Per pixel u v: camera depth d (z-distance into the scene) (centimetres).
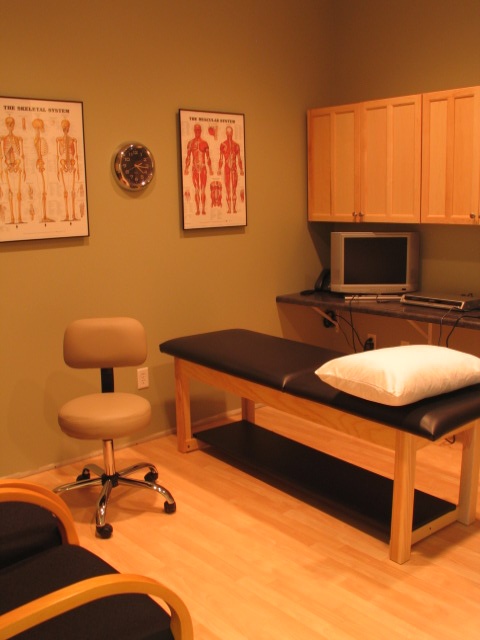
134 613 148
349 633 204
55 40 313
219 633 205
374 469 326
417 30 384
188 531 269
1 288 311
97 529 265
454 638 202
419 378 232
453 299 352
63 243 329
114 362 304
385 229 427
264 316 424
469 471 264
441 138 350
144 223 357
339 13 427
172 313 377
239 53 385
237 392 310
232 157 389
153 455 351
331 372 252
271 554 251
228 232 396
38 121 311
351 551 252
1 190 305
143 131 350
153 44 347
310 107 427
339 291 408
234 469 330
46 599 125
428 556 247
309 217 433
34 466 332
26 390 325
